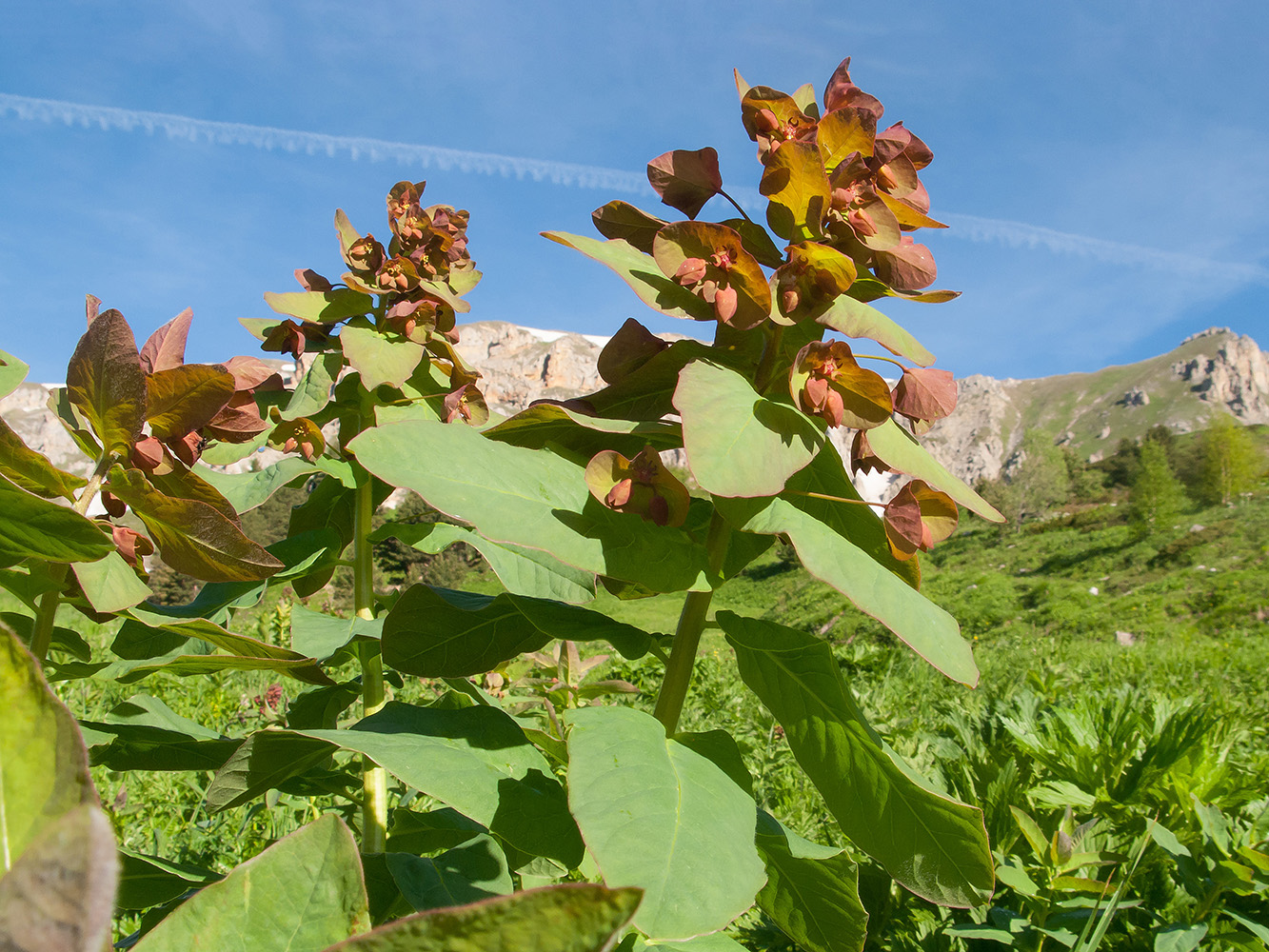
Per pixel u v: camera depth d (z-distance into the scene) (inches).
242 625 182.5
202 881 53.9
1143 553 1957.4
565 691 91.0
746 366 58.1
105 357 41.6
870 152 56.5
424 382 88.4
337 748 53.5
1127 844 109.1
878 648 331.9
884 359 56.4
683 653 55.1
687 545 50.1
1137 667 378.3
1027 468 3198.8
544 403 53.7
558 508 46.4
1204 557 1822.1
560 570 60.8
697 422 43.9
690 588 48.1
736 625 53.7
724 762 49.7
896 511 51.5
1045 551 2265.0
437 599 58.6
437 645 60.1
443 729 51.2
